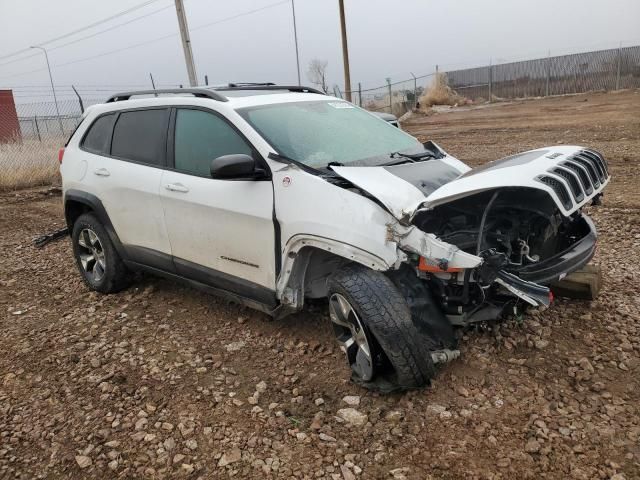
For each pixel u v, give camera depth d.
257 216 3.72
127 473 2.90
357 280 3.19
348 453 2.93
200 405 3.44
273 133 3.93
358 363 3.39
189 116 4.36
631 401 3.15
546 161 3.59
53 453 3.09
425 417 3.14
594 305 4.23
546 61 32.19
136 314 4.85
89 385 3.74
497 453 2.83
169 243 4.51
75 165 5.33
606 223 6.39
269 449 3.01
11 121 23.48
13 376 3.94
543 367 3.53
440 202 3.07
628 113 17.66
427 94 32.66
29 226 8.91
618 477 2.59
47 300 5.38
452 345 3.34
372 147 4.23
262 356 3.98
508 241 3.45
